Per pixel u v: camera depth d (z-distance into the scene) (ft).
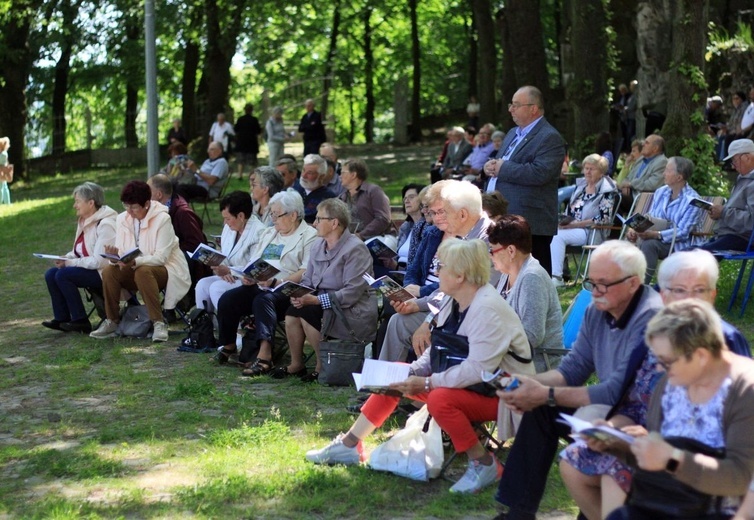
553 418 15.21
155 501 17.28
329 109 146.72
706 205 30.76
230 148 91.15
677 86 46.16
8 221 63.16
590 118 58.03
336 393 24.34
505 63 79.10
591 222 35.81
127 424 22.20
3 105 92.94
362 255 25.50
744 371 11.71
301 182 35.65
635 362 14.01
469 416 17.63
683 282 13.70
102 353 29.43
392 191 68.64
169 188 32.78
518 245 19.11
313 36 128.57
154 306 30.94
